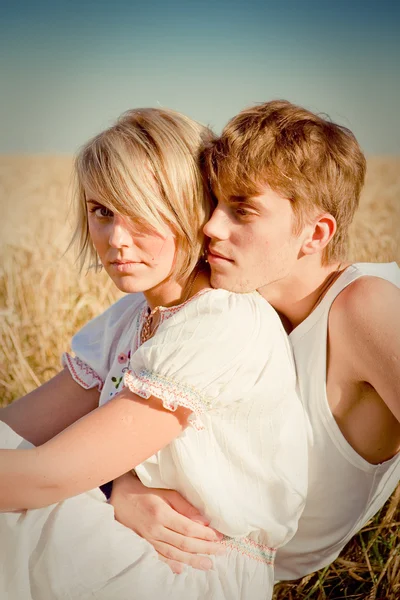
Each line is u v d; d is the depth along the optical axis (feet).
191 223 6.13
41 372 12.94
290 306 6.52
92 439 5.75
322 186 6.05
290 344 6.49
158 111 6.32
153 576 5.83
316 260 6.32
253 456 6.16
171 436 5.94
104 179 5.95
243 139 5.93
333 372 6.27
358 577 8.18
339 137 6.25
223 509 6.01
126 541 5.97
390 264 6.54
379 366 5.91
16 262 18.22
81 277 16.22
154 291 6.50
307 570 7.10
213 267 6.22
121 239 6.03
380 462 6.60
